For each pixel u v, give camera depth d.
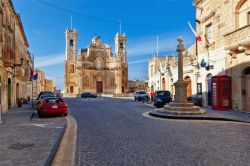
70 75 76.25
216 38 21.20
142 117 16.45
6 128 11.51
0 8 17.61
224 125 12.45
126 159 6.62
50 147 7.59
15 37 26.27
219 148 7.64
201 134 9.95
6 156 6.60
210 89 22.25
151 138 9.29
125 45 81.56
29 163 5.98
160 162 6.32
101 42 80.81
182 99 17.42
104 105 29.88
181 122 13.83
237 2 18.23
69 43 76.69
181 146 7.96
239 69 18.08
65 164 6.36
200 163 6.19
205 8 23.20
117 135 9.98
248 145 8.00
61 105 17.73
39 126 12.22
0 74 18.27
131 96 69.25
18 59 28.75
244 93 17.94
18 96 30.02
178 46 17.91
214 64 21.42
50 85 87.50
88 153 7.32
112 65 80.00
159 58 46.94
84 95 58.88
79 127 12.38
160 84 39.31
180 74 17.80
